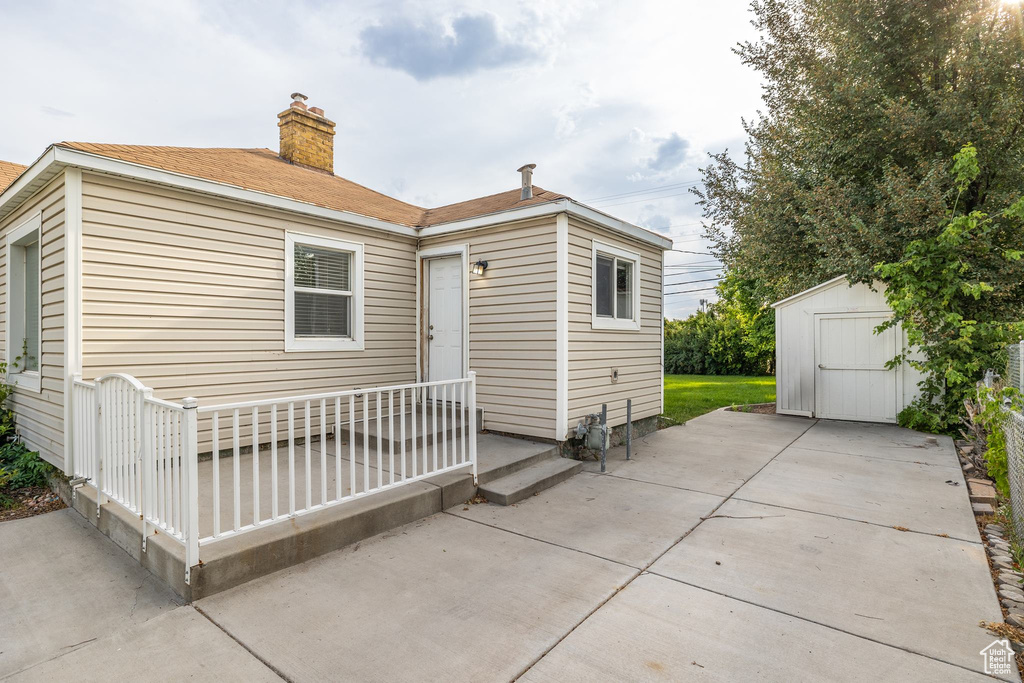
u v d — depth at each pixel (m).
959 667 2.22
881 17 8.88
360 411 6.64
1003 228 8.05
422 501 4.17
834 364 9.20
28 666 2.29
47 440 4.94
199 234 5.14
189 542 2.80
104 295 4.52
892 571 3.21
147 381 4.78
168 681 2.16
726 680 2.15
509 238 6.45
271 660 2.30
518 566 3.29
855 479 5.36
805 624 2.59
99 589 3.01
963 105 8.23
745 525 4.04
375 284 6.85
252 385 5.57
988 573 3.17
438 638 2.48
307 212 5.94
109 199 4.55
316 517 3.57
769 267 11.30
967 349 7.50
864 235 8.11
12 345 5.81
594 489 5.04
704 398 13.27
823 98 10.08
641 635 2.50
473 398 4.72
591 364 6.57
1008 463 4.02
